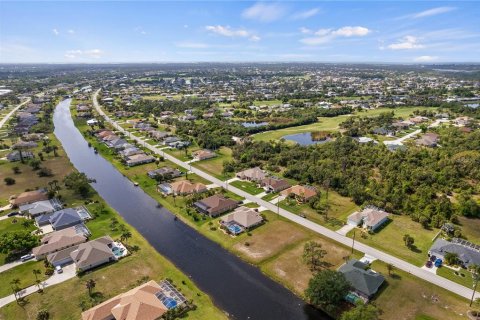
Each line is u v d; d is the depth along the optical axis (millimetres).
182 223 108688
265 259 87938
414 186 129500
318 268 83562
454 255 84188
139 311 65312
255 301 73062
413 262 86062
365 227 102938
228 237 98625
